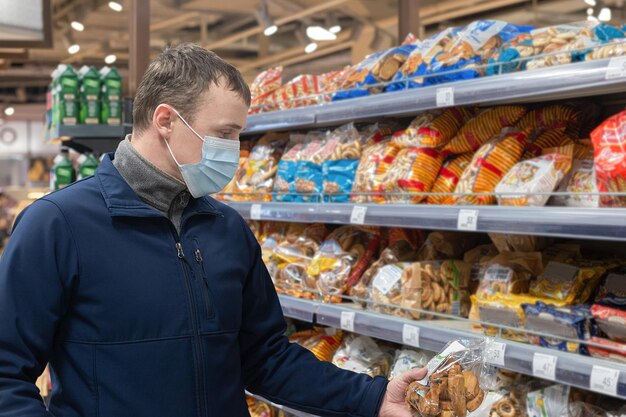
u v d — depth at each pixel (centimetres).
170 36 877
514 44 216
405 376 163
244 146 349
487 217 200
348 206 254
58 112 387
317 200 282
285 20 802
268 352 176
